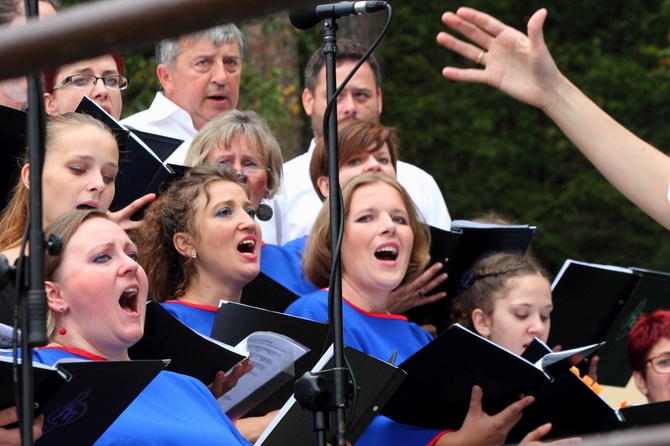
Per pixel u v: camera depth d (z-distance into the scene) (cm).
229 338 957
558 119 898
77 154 991
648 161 866
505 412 970
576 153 3834
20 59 213
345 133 1322
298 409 842
